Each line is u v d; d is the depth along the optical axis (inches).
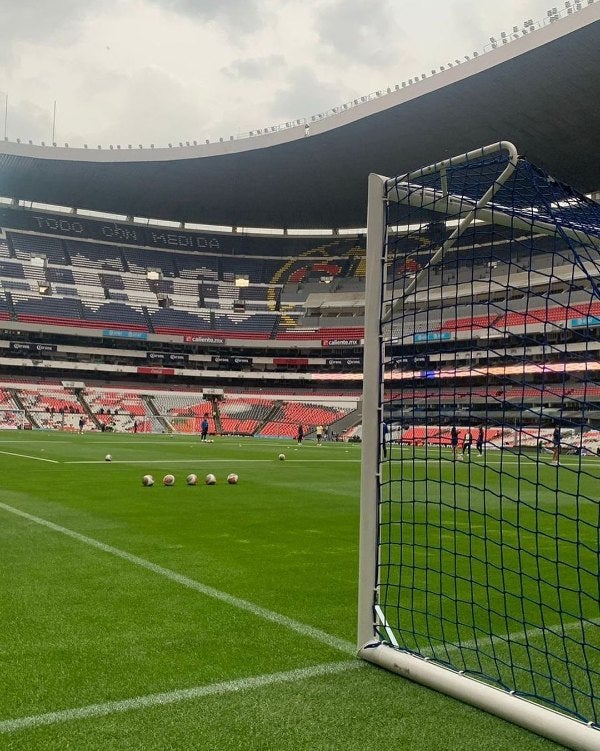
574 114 1333.7
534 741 106.8
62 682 126.3
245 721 111.3
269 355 2379.4
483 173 147.9
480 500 464.1
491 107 1326.3
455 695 122.6
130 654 141.9
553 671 139.3
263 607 180.7
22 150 1884.8
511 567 242.1
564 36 1070.4
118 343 2297.0
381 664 137.6
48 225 2401.6
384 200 158.2
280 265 2546.8
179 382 2402.8
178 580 209.5
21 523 315.6
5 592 190.4
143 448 1032.8
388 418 157.4
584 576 229.6
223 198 2112.5
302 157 1707.7
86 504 391.2
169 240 2549.2
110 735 105.2
